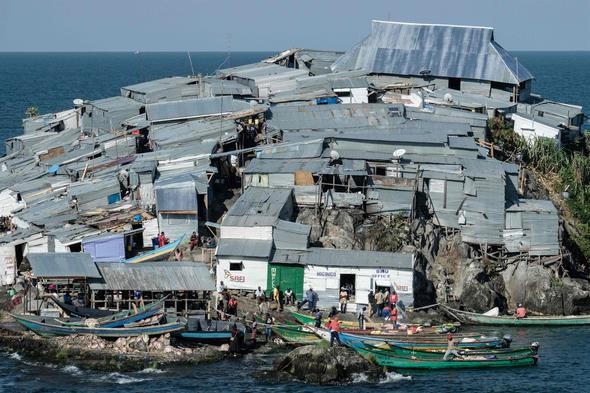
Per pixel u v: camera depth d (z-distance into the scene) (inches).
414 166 5565.9
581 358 4461.1
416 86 7652.6
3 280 5147.6
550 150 6712.6
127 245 5142.7
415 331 4451.3
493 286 5132.9
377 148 5851.4
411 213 5290.4
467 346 4335.6
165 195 5236.2
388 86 7613.2
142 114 7263.8
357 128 6294.3
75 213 5457.7
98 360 4252.0
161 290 4603.8
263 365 4252.0
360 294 4830.2
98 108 7519.7
